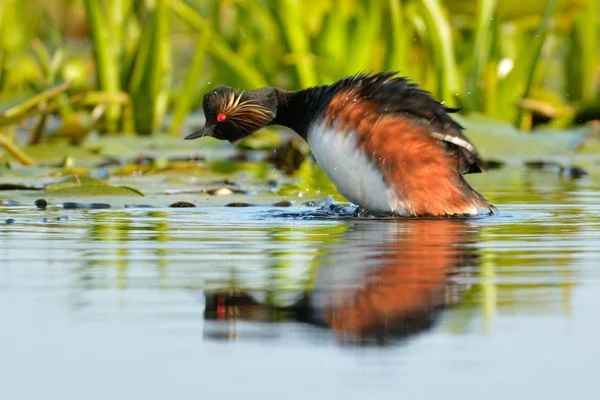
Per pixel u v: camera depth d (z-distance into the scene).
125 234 10.45
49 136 19.89
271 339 6.44
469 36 23.97
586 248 9.41
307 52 21.41
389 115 11.56
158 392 5.61
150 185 14.84
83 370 5.94
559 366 5.88
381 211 11.82
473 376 5.73
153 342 6.40
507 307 7.09
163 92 22.67
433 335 6.47
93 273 8.32
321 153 12.07
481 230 10.59
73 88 23.00
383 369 5.86
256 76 21.05
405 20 21.11
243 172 17.34
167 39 22.48
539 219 11.45
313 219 11.62
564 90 26.55
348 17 21.78
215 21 22.16
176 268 8.53
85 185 13.41
